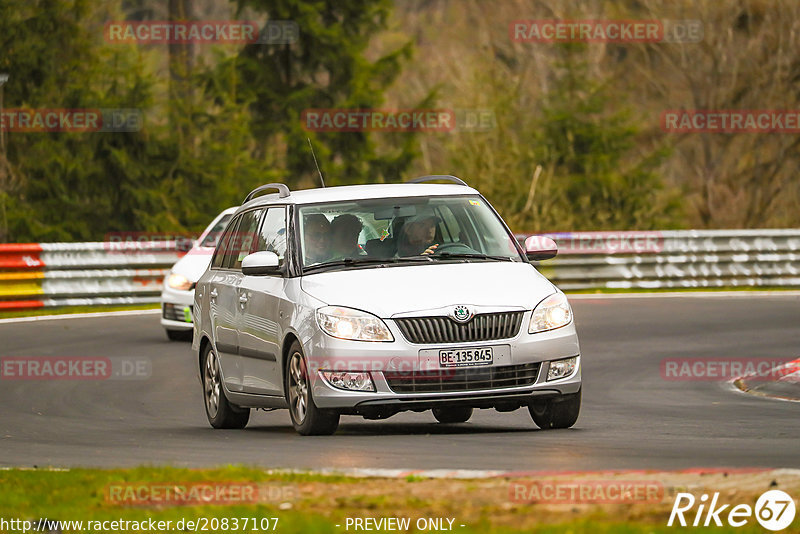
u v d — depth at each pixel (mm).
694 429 37969
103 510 24703
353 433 38000
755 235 103438
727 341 65812
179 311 68375
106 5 138750
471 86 139750
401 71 156250
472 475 26922
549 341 35625
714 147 158375
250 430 40406
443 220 38938
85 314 83625
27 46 132125
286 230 38594
